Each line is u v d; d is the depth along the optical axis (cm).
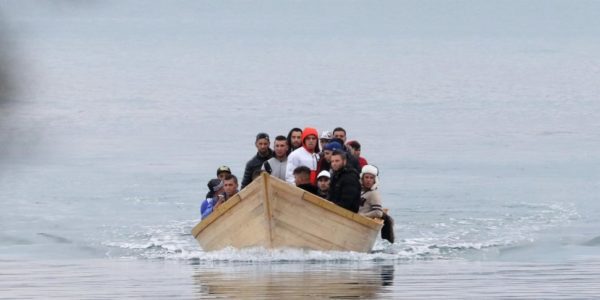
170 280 3753
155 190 6844
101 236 5088
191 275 3884
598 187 6881
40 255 4522
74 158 8556
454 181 7238
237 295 3397
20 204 6162
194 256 4438
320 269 4041
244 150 9538
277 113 14012
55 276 3881
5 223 5491
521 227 5334
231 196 4562
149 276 3866
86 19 2327
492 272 3922
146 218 5719
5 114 2261
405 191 6725
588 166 8088
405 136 10781
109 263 4262
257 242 4338
